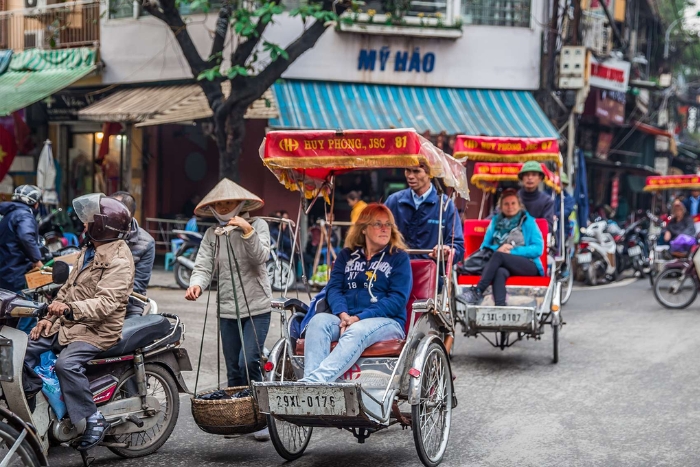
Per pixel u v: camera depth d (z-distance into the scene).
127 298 5.12
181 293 13.41
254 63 16.16
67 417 4.90
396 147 5.24
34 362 4.93
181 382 5.73
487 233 9.02
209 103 14.18
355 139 5.32
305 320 5.54
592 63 17.84
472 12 17.14
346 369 5.05
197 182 17.52
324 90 16.39
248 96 13.78
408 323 5.79
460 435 6.00
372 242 5.54
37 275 6.67
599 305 13.19
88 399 4.88
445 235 6.89
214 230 5.84
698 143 42.38
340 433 6.14
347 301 5.52
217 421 5.22
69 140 18.72
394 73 16.86
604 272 16.75
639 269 17.92
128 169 16.06
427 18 16.73
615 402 6.91
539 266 8.70
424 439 5.22
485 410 6.70
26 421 4.64
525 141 10.55
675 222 15.11
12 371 4.48
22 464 4.41
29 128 18.34
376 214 5.54
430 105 16.52
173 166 17.48
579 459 5.40
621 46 21.59
